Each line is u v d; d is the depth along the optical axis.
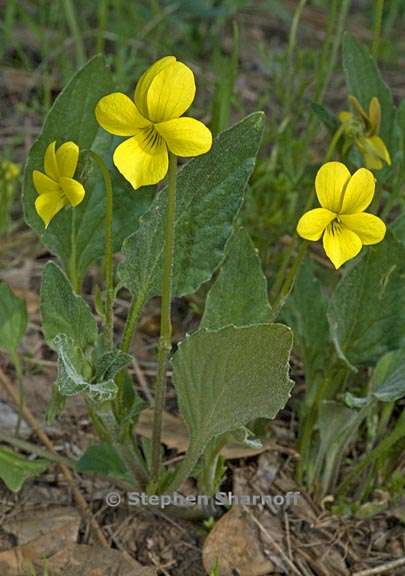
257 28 0.50
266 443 0.28
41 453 0.26
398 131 0.28
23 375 0.30
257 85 0.44
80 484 0.27
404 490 0.27
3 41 0.44
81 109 0.24
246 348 0.21
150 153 0.19
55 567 0.24
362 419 0.26
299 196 0.31
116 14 0.45
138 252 0.23
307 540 0.26
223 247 0.23
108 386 0.22
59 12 0.44
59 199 0.21
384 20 0.51
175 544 0.26
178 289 0.23
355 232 0.20
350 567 0.25
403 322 0.25
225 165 0.23
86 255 0.25
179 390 0.23
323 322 0.26
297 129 0.40
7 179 0.34
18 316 0.26
